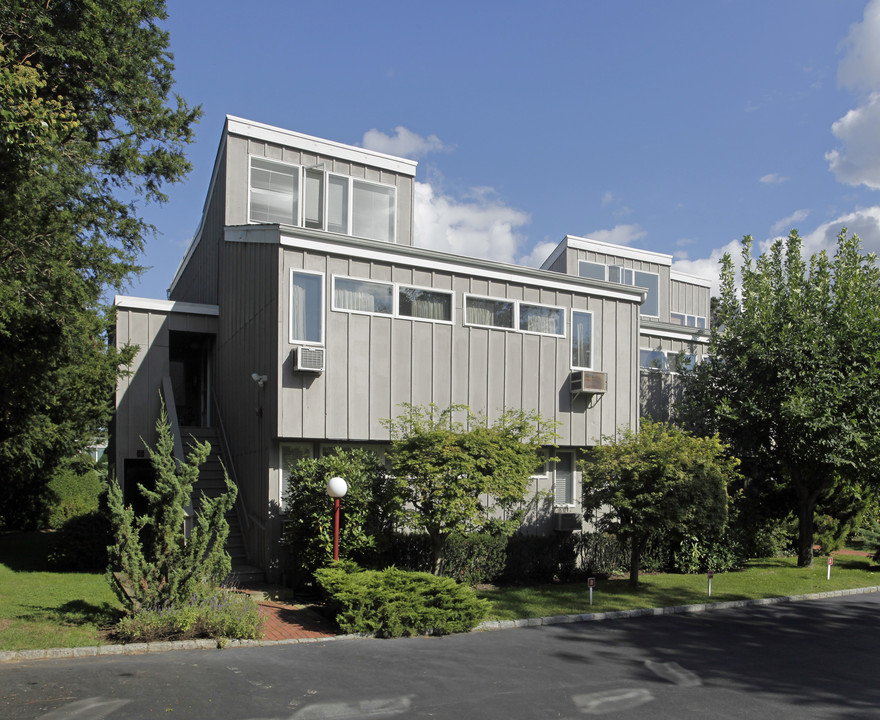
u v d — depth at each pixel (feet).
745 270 56.75
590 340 51.85
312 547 37.70
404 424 41.04
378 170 60.23
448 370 45.57
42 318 37.40
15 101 28.60
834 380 49.39
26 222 33.94
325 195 57.26
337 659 26.71
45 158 33.19
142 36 42.78
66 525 46.57
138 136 44.19
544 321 49.85
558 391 49.98
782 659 28.50
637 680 24.91
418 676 24.49
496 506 43.98
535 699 22.29
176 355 69.15
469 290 46.93
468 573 44.32
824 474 53.83
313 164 57.36
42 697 21.02
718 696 23.31
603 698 22.67
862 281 51.88
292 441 42.47
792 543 63.00
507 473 38.24
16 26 34.73
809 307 52.44
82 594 36.27
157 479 31.19
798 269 53.67
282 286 40.65
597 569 49.73
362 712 20.48
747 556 58.23
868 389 48.49
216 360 58.65
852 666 27.55
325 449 43.09
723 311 56.70
